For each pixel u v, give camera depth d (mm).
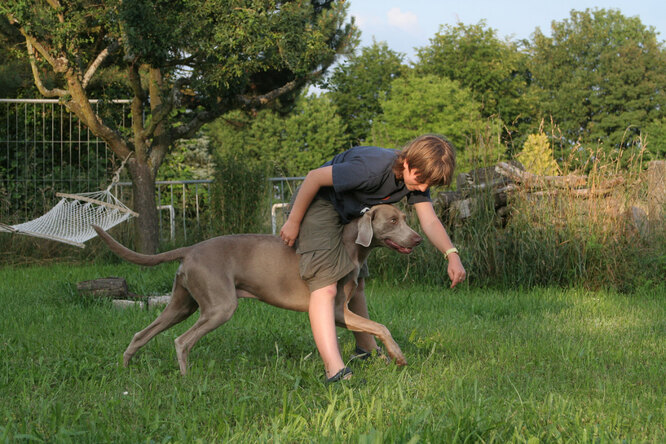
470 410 2686
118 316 5789
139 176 10820
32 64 10242
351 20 11852
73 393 3371
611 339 4770
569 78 38562
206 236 11586
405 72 37156
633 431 2723
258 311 6012
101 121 10625
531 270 7758
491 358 4160
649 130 31688
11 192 12875
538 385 3459
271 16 9938
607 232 7816
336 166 3559
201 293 3758
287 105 13180
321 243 3625
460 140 30266
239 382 3557
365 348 4293
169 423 2818
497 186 8109
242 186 11070
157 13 9406
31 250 11602
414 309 6250
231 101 11289
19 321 5516
